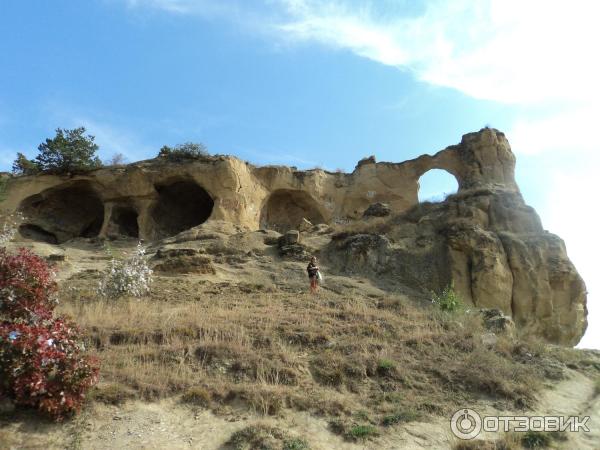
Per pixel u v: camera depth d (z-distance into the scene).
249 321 13.27
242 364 10.77
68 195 35.16
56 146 33.25
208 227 29.50
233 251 25.86
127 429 8.60
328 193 36.12
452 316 16.14
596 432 10.05
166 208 34.47
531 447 9.20
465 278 23.30
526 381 11.73
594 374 13.32
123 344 11.48
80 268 23.11
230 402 9.58
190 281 20.27
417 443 9.04
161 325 12.39
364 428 9.15
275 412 9.39
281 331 12.73
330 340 12.45
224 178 31.77
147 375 10.04
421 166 35.72
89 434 8.38
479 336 14.21
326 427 9.21
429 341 13.23
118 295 16.27
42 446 7.99
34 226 33.62
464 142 34.19
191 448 8.34
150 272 17.31
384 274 24.17
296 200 36.31
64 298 15.89
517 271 23.62
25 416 8.43
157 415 9.04
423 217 27.17
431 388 11.05
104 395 9.18
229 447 8.42
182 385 9.84
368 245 25.16
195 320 12.94
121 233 33.56
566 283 23.75
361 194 36.09
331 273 24.02
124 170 33.25
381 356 11.87
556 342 23.12
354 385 10.75
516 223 26.11
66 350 9.07
